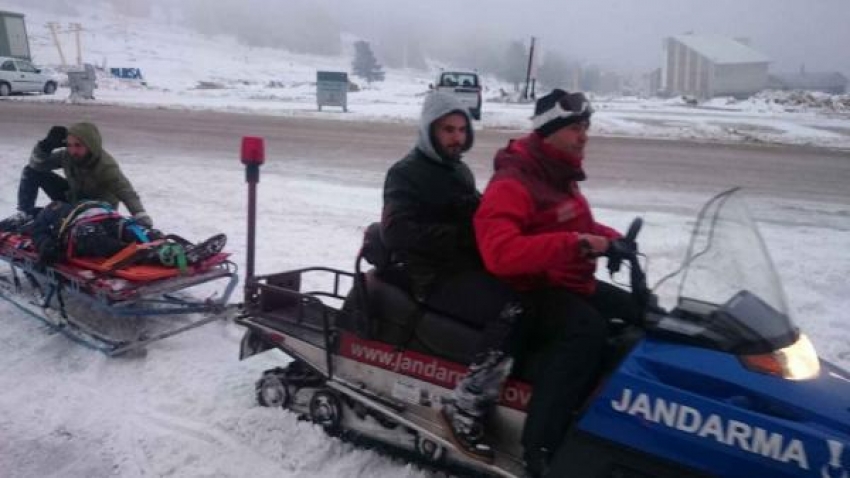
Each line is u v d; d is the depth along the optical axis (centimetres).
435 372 323
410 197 316
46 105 2325
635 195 1028
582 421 271
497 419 306
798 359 262
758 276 290
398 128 1902
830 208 970
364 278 345
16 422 381
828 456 224
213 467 344
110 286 457
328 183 1047
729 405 244
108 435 370
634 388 261
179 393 412
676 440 250
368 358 346
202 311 499
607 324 292
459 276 316
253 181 433
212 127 1784
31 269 512
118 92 3259
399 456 348
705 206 305
